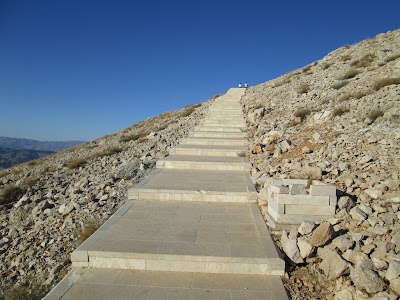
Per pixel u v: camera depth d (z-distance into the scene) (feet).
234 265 13.60
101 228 16.97
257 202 21.77
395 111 27.45
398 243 12.38
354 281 11.41
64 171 48.88
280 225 16.28
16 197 39.19
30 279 19.16
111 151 54.19
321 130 31.48
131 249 14.33
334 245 13.41
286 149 30.01
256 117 48.85
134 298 11.76
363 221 14.62
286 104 49.70
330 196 16.07
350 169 20.90
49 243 23.04
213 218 18.84
